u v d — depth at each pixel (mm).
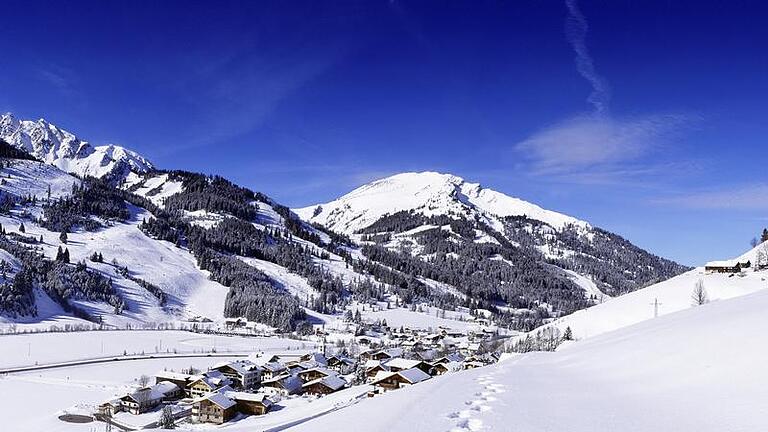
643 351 33375
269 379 124375
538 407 18844
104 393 109938
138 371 137375
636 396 21219
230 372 125625
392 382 91500
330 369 124625
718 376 21422
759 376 19406
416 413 17641
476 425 15289
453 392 24328
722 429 13633
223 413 86938
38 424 85438
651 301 155125
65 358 150000
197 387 111062
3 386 113438
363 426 15773
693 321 41156
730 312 40656
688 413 16375
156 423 84750
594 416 16672
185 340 196750
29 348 159625
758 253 192625
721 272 182000
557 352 64312
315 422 18047
